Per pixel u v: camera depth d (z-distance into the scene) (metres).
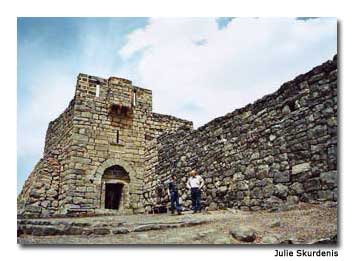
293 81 9.81
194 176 11.44
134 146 16.61
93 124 15.84
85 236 7.84
